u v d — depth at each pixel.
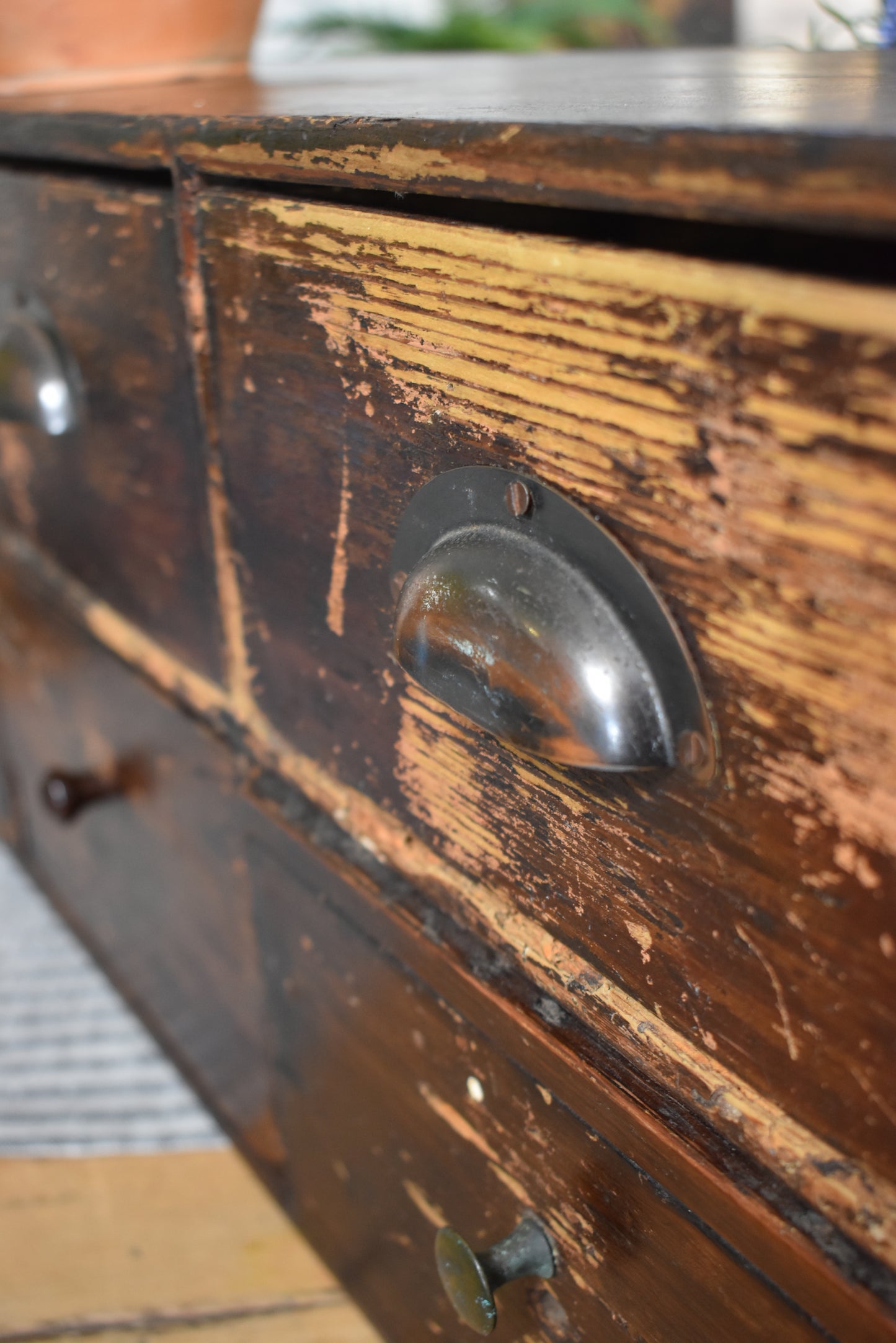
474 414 0.30
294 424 0.36
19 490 0.56
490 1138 0.37
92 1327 0.50
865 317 0.23
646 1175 0.32
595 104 0.30
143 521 0.46
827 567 0.25
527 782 0.33
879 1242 0.27
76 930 0.71
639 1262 0.33
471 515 0.31
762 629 0.26
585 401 0.28
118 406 0.44
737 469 0.26
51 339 0.46
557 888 0.33
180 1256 0.53
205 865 0.50
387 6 0.99
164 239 0.39
